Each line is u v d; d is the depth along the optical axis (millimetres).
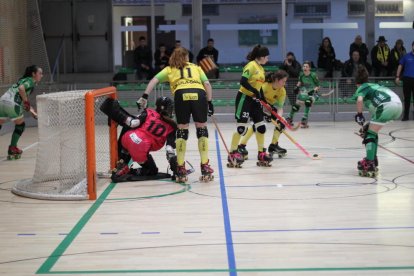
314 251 5863
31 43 18047
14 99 11977
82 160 8625
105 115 10195
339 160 11430
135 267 5477
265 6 21359
